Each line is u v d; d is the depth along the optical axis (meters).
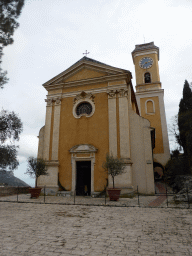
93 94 18.02
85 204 11.09
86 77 18.83
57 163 17.03
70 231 6.06
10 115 11.98
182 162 23.41
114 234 5.76
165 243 5.04
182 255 4.33
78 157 16.73
